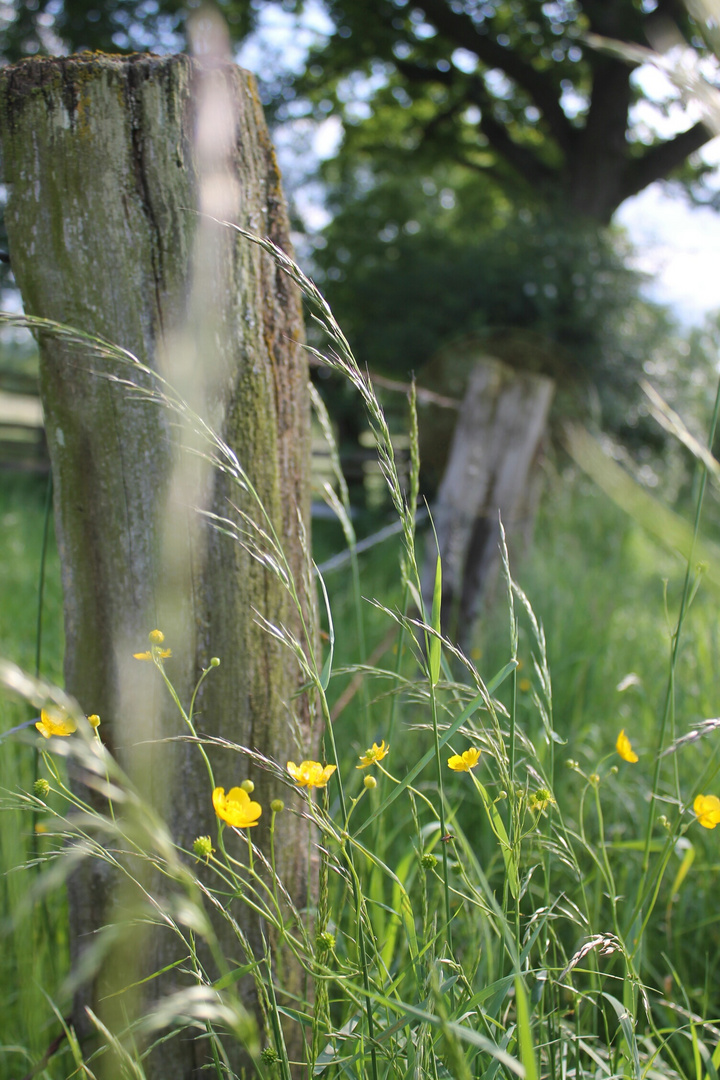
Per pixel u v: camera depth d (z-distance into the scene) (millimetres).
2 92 1228
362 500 9977
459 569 3182
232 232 1290
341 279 12672
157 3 11906
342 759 2314
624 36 10844
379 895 1414
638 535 5648
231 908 1354
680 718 2547
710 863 2020
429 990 1009
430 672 1097
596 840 2150
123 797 615
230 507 1328
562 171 13664
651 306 10211
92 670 1352
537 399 3193
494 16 13297
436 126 15688
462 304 10211
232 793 925
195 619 1321
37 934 1673
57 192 1231
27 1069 1553
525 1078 757
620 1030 1170
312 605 1450
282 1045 958
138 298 1252
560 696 2988
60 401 1299
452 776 2334
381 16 13383
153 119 1221
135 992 1310
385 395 9609
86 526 1324
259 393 1353
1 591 4363
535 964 1605
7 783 1712
